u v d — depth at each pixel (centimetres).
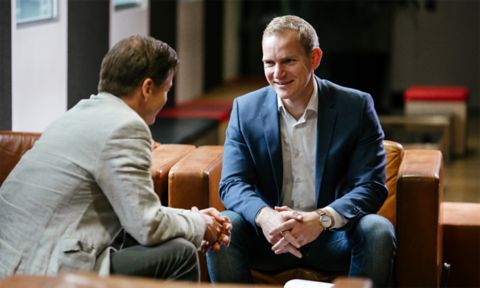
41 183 320
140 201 313
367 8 1320
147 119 343
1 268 318
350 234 382
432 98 1032
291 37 375
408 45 1420
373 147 388
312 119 390
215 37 1213
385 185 392
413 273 399
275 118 390
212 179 404
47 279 229
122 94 333
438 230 399
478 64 1411
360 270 371
